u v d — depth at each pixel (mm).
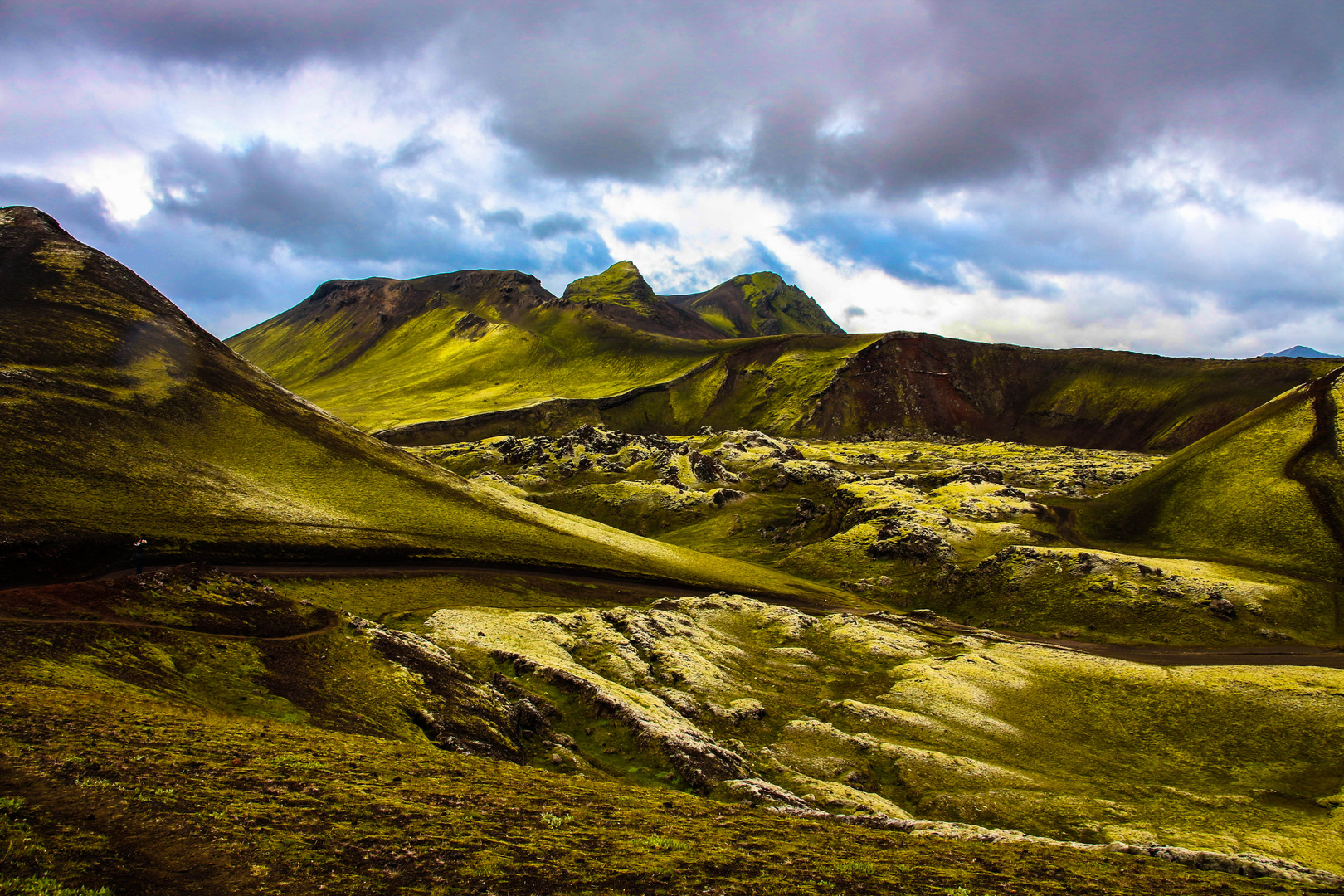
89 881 20484
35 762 28438
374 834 27453
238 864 23266
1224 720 98312
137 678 50844
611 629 110062
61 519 95500
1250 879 45812
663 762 67875
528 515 195000
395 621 99438
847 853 36000
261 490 138375
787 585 186500
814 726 87500
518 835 30109
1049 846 49344
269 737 40625
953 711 97188
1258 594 156250
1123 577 166000
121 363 160000
